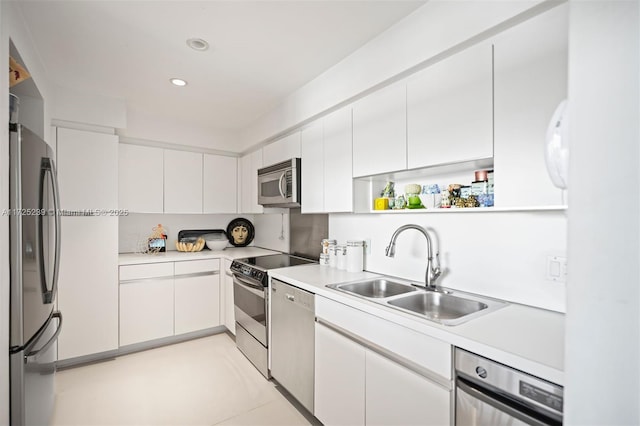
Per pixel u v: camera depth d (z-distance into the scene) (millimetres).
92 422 1926
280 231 3527
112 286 2783
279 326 2240
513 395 972
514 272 1478
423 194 1892
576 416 625
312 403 1898
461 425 1117
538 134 1175
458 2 1396
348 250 2303
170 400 2164
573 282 631
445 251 1782
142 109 3064
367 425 1499
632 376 570
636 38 566
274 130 2959
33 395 1527
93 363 2688
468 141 1396
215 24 1710
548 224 1363
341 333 1683
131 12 1604
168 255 3285
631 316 570
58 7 1555
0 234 1269
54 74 2311
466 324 1215
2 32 1308
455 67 1457
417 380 1261
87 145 2680
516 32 1245
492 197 1531
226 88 2557
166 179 3350
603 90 600
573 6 638
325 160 2297
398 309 1413
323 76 2270
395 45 1704
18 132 1374
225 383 2381
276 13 1616
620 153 580
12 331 1380
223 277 3361
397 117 1736
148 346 3012
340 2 1533
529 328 1172
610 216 590
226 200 3740
